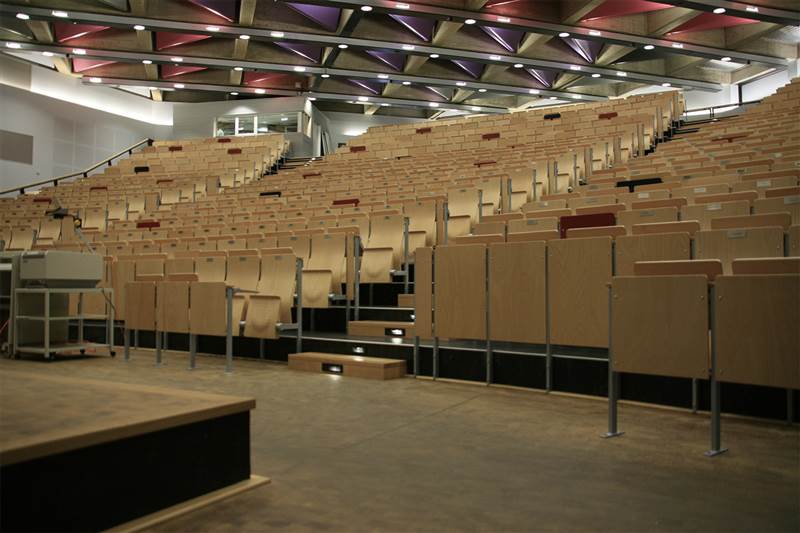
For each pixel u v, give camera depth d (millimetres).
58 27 9062
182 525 1049
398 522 1057
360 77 10672
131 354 3426
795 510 1105
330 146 13758
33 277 3098
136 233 5594
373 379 2561
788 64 10219
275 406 2021
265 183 8141
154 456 1104
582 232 2424
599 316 2156
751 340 1443
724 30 9750
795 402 1779
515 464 1391
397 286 3621
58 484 964
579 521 1057
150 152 10500
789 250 1962
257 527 1039
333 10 8797
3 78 9750
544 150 6355
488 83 11484
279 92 11695
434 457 1448
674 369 1574
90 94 11195
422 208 4270
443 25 9055
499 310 2383
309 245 3758
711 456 1450
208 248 4406
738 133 5734
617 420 1828
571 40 10195
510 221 3102
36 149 10188
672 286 1587
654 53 10438
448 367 2555
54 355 3348
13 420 1082
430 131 9875
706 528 1024
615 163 5957
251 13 8148
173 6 8234
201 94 12523
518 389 2324
